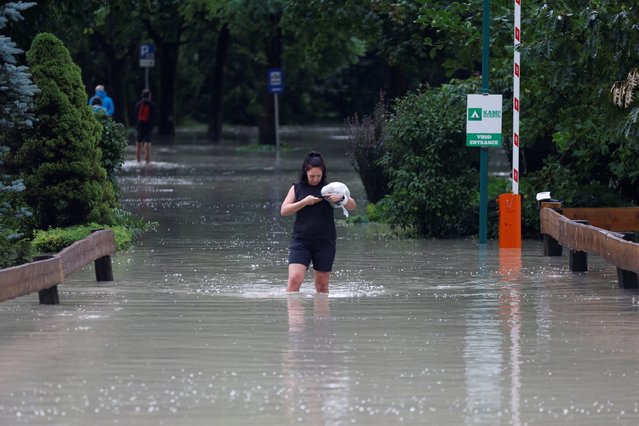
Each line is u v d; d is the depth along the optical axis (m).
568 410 21.73
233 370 24.95
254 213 64.44
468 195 54.31
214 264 43.94
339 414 21.45
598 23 45.12
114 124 55.91
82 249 36.53
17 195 48.47
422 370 25.02
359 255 47.00
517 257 46.62
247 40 147.25
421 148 54.53
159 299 35.06
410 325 30.38
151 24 154.62
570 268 42.28
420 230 54.56
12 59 39.25
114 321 31.00
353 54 130.00
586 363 25.77
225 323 30.61
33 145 49.03
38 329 29.84
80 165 49.44
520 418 21.20
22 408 21.81
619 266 36.88
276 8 118.56
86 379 24.16
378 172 65.00
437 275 40.97
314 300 34.84
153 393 22.98
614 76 47.53
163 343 27.89
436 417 21.25
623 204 54.59
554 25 47.22
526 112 55.66
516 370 25.05
